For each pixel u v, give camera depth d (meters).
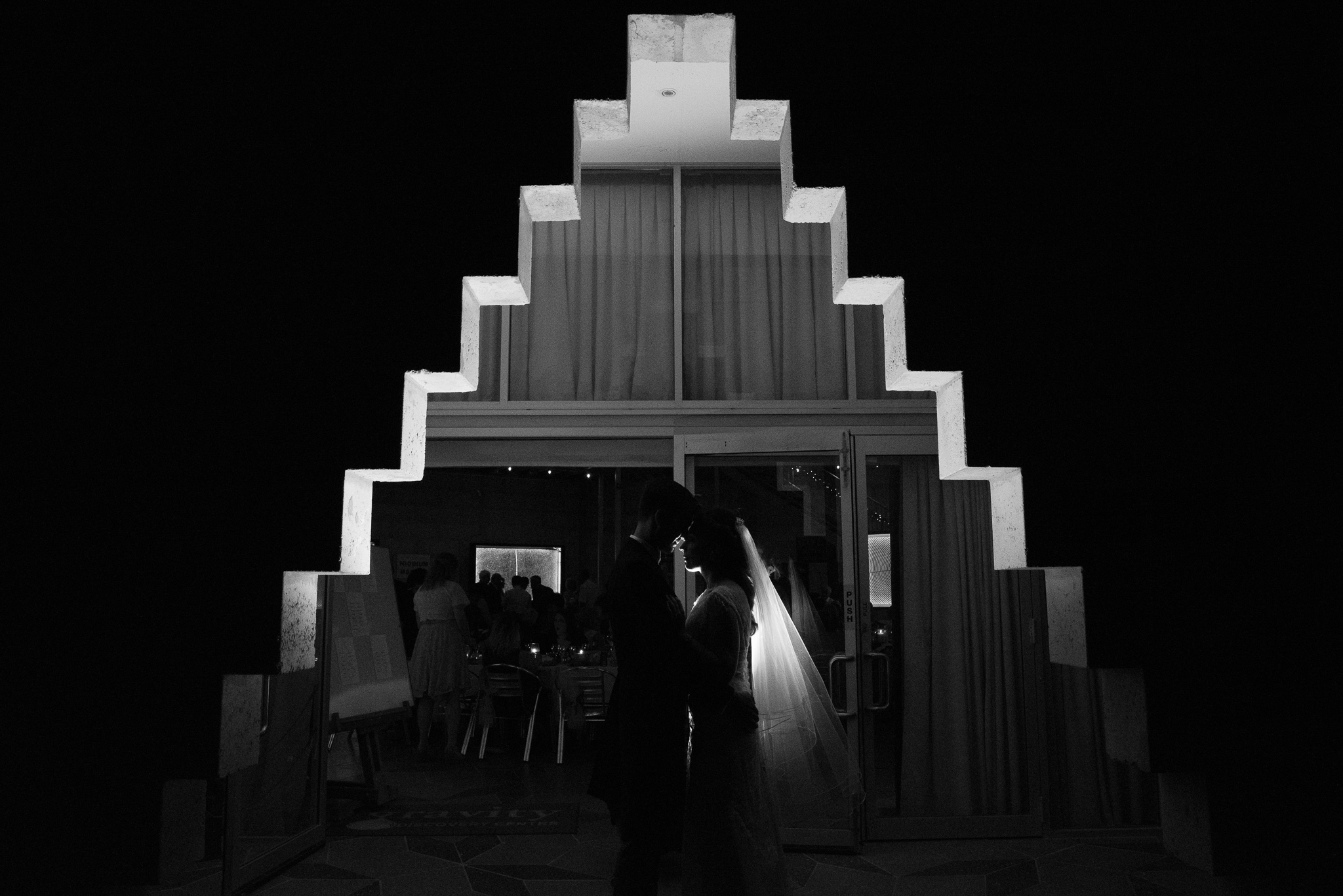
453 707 6.99
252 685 1.89
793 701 3.70
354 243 1.92
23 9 1.98
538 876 4.06
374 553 6.06
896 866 4.32
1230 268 1.96
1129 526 1.86
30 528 1.82
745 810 2.60
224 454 1.84
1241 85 2.02
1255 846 1.77
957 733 4.97
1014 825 4.85
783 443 5.00
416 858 4.34
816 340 5.50
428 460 5.43
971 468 1.88
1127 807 4.93
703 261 5.58
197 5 2.00
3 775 1.74
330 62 1.98
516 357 5.51
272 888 3.89
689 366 5.48
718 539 2.99
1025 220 1.96
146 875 1.71
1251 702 1.81
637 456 5.40
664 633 2.59
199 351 1.88
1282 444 1.89
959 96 1.99
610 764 2.81
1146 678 1.80
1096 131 2.00
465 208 1.92
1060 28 2.03
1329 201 1.98
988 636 5.04
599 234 5.61
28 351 1.88
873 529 5.12
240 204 1.93
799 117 1.97
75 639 1.78
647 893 2.53
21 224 1.92
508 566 14.19
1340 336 1.93
